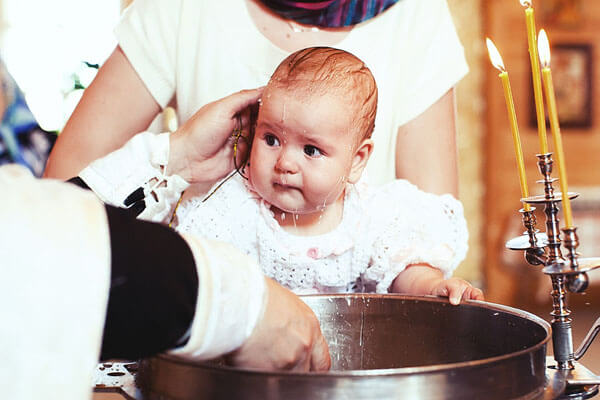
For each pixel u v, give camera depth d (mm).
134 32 1479
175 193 1238
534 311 4602
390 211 1303
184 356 698
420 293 1204
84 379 570
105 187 1169
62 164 1427
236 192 1291
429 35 1482
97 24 4168
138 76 1467
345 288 1327
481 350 956
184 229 1278
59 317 564
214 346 689
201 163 1248
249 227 1289
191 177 1250
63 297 567
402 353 1019
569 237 820
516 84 5270
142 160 1196
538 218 4484
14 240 564
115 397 858
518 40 5262
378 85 1434
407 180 1464
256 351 732
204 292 663
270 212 1280
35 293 559
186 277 654
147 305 626
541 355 792
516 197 5270
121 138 1464
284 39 1435
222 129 1215
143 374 821
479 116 5246
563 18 5371
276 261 1276
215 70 1448
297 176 1182
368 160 1417
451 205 1373
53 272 568
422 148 1472
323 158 1180
